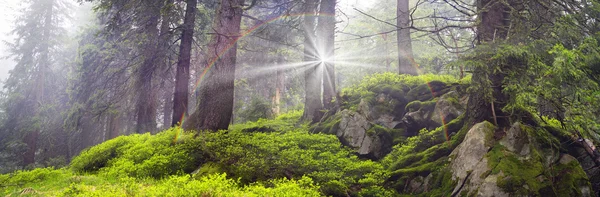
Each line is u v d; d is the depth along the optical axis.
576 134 7.27
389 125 11.35
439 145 8.87
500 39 7.18
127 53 16.14
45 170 10.82
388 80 13.77
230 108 12.30
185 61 16.02
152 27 15.84
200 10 16.22
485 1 8.00
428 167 8.20
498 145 6.72
